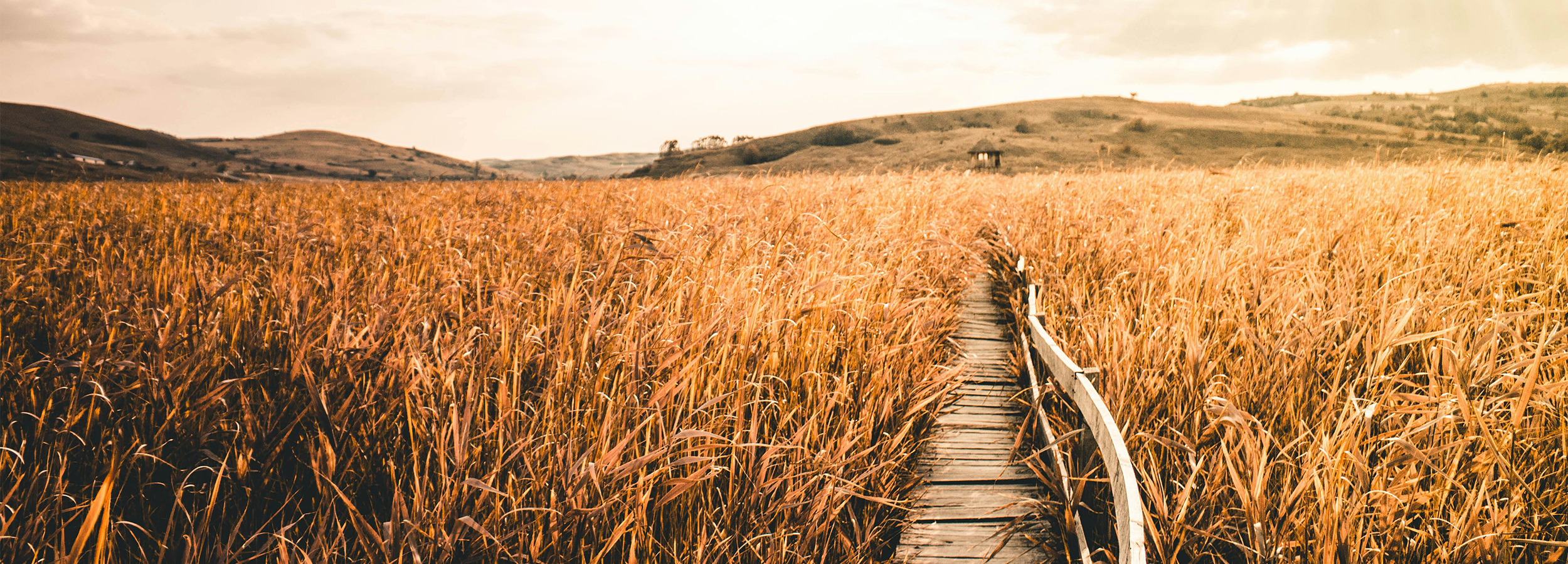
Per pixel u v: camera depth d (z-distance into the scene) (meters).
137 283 4.36
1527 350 3.57
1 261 5.02
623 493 2.72
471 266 5.09
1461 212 6.75
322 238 6.04
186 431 2.86
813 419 3.29
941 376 4.56
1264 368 3.82
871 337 4.61
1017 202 12.37
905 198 10.15
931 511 3.70
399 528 2.31
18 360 3.13
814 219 7.34
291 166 179.50
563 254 5.57
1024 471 4.06
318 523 2.71
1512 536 2.56
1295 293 4.73
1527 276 4.94
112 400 2.94
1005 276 8.37
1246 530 2.77
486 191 12.14
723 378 3.55
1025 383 5.31
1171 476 3.36
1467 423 2.67
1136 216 8.73
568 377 3.18
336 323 3.39
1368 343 3.56
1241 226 7.96
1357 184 10.16
